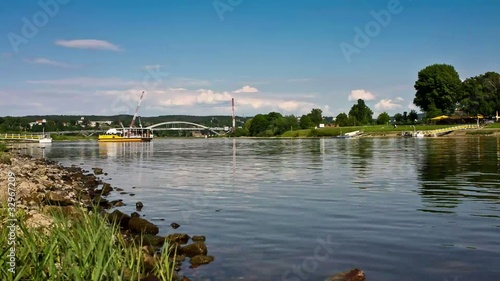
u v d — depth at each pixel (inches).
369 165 1549.0
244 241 553.6
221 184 1103.6
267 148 3366.1
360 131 6072.8
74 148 4114.2
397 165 1519.4
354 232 585.0
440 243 526.0
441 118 5940.0
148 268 414.6
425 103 6363.2
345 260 474.3
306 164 1670.8
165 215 718.5
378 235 567.5
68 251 349.4
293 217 682.8
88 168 1723.7
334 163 1686.8
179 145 4731.8
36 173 1216.8
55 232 380.8
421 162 1620.3
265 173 1359.5
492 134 4601.4
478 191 890.7
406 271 436.8
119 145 5054.1
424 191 903.7
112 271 348.2
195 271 446.9
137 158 2374.5
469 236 553.0
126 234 573.3
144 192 984.9
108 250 378.0
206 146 4227.4
